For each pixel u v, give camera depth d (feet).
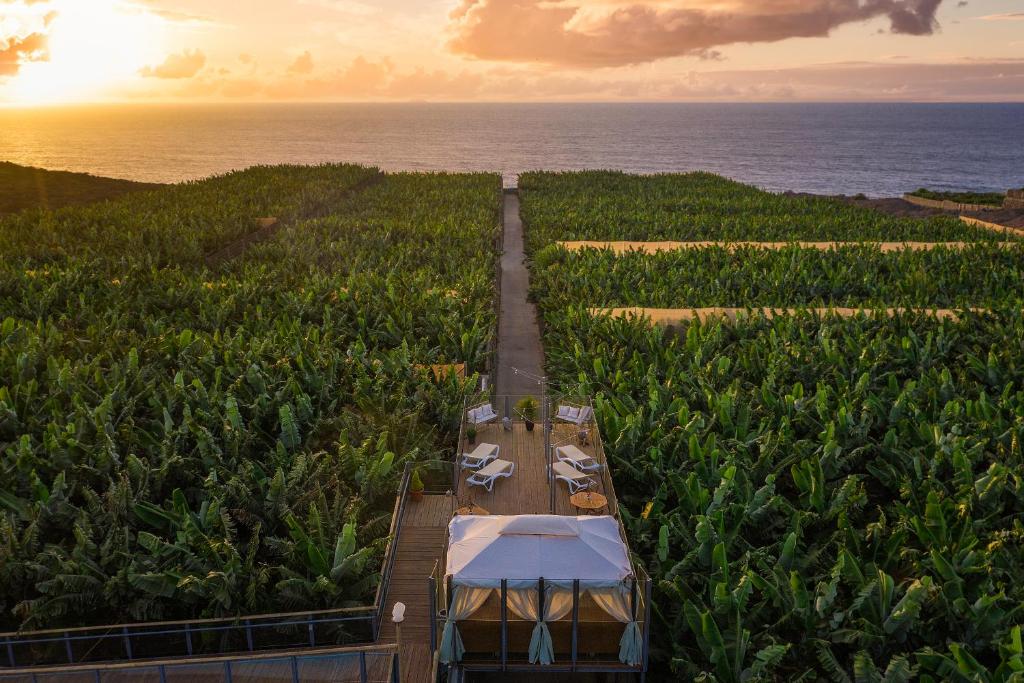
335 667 45.98
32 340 101.14
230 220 205.87
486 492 68.95
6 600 55.62
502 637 45.55
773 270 155.22
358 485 70.44
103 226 202.39
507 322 157.17
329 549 59.21
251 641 49.60
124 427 75.66
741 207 270.05
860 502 68.74
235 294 128.98
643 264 160.97
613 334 113.80
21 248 168.04
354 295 132.67
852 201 358.43
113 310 121.90
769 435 77.66
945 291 145.18
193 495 68.18
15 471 66.28
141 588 52.49
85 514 60.18
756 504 66.69
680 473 73.97
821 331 113.60
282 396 84.38
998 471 67.72
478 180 345.31
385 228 203.51
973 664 46.98
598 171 396.78
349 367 97.76
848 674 51.26
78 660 52.70
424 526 63.31
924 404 90.33
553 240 201.05
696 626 52.37
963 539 61.16
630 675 53.67
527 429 81.87
